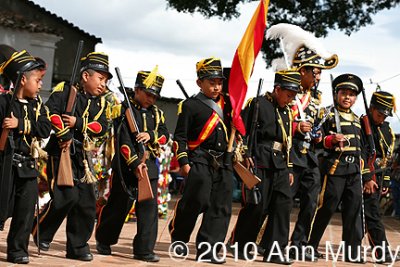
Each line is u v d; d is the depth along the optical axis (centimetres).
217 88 851
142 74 851
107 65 820
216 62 850
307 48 977
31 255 810
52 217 827
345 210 970
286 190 891
